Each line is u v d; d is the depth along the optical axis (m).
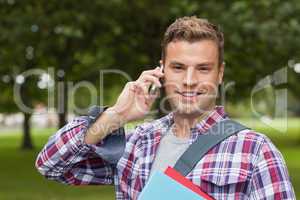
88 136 2.51
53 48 13.53
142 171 2.50
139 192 2.50
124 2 12.70
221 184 2.32
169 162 2.46
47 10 12.91
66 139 2.51
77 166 2.62
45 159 2.56
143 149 2.55
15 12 12.80
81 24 12.41
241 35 11.62
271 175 2.31
